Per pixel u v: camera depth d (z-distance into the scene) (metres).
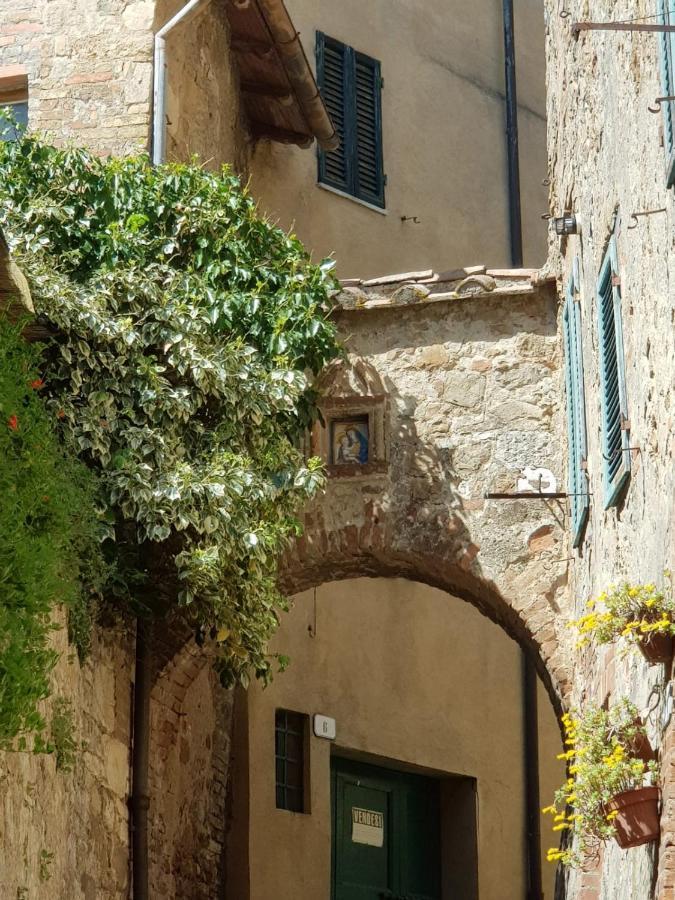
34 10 12.21
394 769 14.80
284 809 13.37
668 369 6.85
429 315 11.34
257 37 13.30
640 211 7.53
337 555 11.12
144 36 11.91
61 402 9.06
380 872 14.46
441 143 16.39
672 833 6.49
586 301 9.56
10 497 7.44
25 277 8.47
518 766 15.45
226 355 9.76
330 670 14.05
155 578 9.56
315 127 13.96
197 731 11.67
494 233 16.64
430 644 15.02
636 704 7.75
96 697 9.09
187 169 10.48
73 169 10.20
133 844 9.61
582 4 9.47
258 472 9.61
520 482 10.94
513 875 15.09
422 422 11.18
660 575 7.04
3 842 7.19
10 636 7.11
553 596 10.72
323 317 10.72
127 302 9.56
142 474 9.05
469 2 17.17
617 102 8.20
